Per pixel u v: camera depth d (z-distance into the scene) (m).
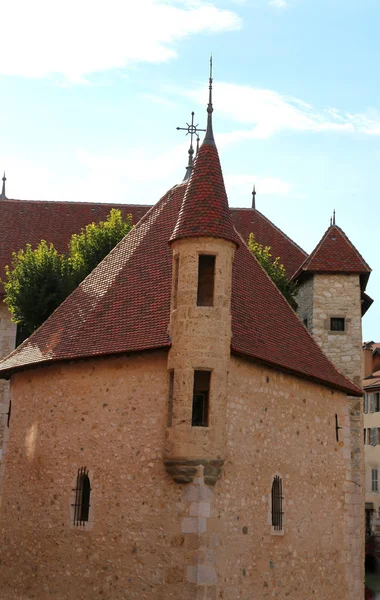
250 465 21.23
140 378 21.06
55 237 36.59
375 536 57.06
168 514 19.73
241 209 38.25
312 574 23.19
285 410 22.97
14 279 30.42
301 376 23.56
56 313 25.41
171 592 19.28
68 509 21.61
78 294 25.30
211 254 20.92
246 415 21.33
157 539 19.77
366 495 62.06
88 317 23.36
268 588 21.22
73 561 21.16
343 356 31.02
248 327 22.62
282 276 31.12
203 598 19.05
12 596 22.75
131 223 35.69
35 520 22.53
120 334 21.91
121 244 26.12
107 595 20.27
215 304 20.69
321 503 24.08
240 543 20.45
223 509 20.03
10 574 23.06
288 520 22.44
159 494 20.00
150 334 21.20
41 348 23.94
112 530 20.55
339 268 31.41
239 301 23.23
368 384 63.28
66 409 22.39
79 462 21.70
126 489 20.58
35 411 23.47
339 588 24.47
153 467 20.23
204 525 19.42
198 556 19.20
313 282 31.62
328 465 24.69
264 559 21.23
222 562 19.72
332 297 31.48
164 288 22.42
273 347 23.06
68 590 21.08
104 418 21.47
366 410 63.47
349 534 25.14
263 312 24.16
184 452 19.69
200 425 20.36
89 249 30.53
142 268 23.83
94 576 20.62
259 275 25.69
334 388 25.33
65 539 21.48
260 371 22.12
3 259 34.75
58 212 37.94
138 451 20.61
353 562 25.70
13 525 23.41
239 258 25.08
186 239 20.95
